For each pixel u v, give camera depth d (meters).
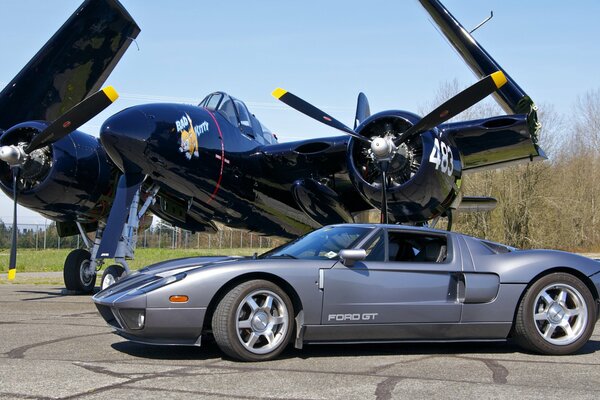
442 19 10.32
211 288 4.72
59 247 40.34
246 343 4.76
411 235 5.60
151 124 9.46
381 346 5.64
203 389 3.82
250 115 12.17
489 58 10.24
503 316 5.31
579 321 5.37
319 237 5.60
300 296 4.89
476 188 40.38
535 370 4.61
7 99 10.82
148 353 5.08
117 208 9.58
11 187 10.53
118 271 9.46
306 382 4.07
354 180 10.08
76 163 10.44
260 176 11.59
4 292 11.77
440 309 5.19
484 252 5.50
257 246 43.81
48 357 4.83
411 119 9.82
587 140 51.00
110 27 10.70
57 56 10.71
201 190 10.64
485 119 10.05
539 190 40.03
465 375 4.38
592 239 47.97
